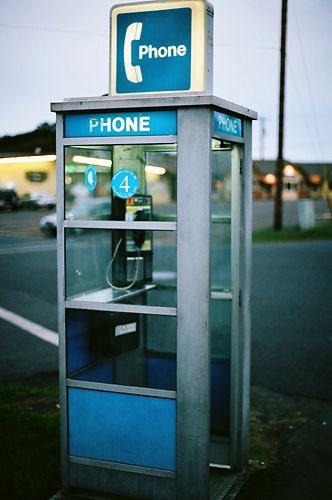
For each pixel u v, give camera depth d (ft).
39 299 35.63
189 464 11.68
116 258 14.89
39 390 20.07
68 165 12.50
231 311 14.17
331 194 103.45
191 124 11.21
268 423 17.19
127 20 12.16
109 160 14.34
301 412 18.02
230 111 12.04
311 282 39.75
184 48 11.79
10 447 14.98
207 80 11.87
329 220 90.48
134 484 12.16
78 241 13.12
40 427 16.22
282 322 29.30
